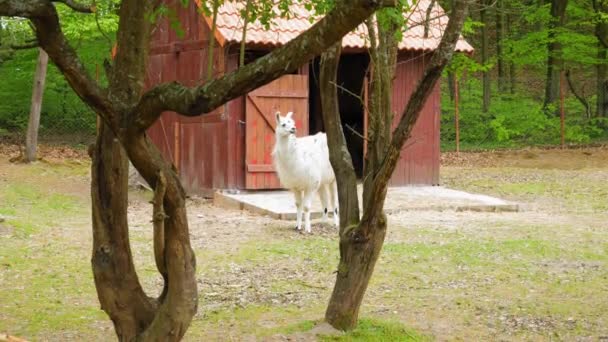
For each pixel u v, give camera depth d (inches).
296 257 424.5
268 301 337.1
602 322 312.7
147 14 195.9
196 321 306.8
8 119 1018.7
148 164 193.0
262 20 233.1
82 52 951.6
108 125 192.4
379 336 279.9
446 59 223.5
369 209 266.5
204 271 391.9
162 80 687.1
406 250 441.7
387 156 250.1
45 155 867.4
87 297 345.4
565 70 1183.6
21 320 309.9
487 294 353.1
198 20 635.5
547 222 544.1
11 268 392.5
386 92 264.4
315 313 318.0
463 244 459.5
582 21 1205.7
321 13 227.9
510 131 1120.2
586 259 425.4
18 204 580.7
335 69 278.5
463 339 289.4
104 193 207.5
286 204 577.9
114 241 209.2
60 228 500.4
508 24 1358.3
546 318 317.7
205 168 652.1
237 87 170.1
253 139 633.6
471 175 832.3
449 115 1189.1
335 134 282.7
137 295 212.8
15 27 742.5
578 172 852.0
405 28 227.5
